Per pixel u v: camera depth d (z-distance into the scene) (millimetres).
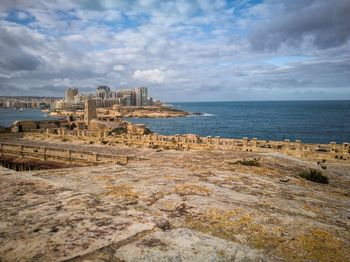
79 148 36594
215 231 3980
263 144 32438
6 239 2557
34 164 35688
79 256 2271
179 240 2684
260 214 4770
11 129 71375
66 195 3918
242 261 2365
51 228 2791
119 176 7414
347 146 27531
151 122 182000
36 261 2188
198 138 36812
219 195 5930
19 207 3396
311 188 8188
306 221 4578
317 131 118250
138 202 5125
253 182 7625
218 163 10523
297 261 3174
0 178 4844
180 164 9984
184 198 5516
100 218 3082
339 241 3793
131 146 37156
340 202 6801
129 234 2713
